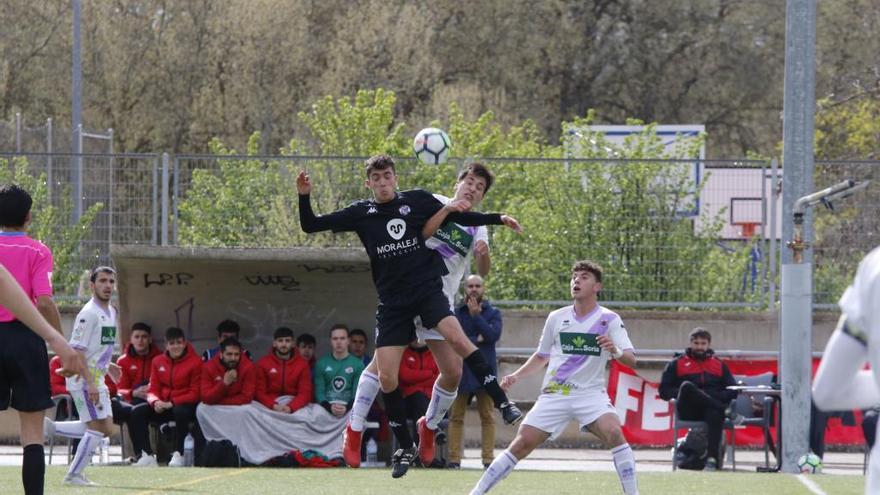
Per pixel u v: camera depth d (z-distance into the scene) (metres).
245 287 47.59
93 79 106.38
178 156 50.69
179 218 50.81
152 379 44.44
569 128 60.44
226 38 108.75
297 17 110.69
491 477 27.75
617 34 131.88
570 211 51.50
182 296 47.56
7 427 52.94
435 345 27.80
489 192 51.66
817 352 52.94
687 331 53.00
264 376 44.75
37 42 107.31
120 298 47.22
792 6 44.94
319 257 45.28
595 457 49.69
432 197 27.23
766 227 51.53
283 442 43.97
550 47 126.81
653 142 60.03
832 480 36.41
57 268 50.84
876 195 51.09
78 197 51.00
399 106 116.94
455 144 78.69
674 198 51.34
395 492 31.03
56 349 18.08
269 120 109.75
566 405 27.83
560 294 51.56
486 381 26.38
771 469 44.09
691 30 129.50
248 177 50.78
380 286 27.06
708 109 131.12
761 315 52.62
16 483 31.72
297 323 48.12
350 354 45.66
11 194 24.03
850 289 11.56
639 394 52.00
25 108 107.19
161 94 108.06
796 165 44.88
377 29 114.12
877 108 102.62
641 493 31.78
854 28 118.94
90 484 32.84
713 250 51.56
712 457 44.25
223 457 43.22
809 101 44.88
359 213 26.94
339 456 44.03
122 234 50.88
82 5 105.88
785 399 43.59
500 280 51.75
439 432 43.78
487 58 127.44
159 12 109.06
